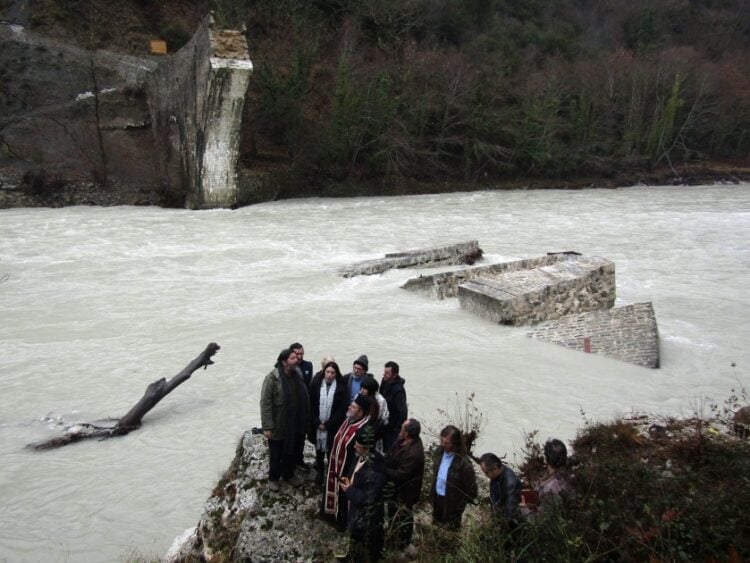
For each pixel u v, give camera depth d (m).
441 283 18.06
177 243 25.53
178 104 37.72
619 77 58.19
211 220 31.92
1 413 10.79
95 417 10.64
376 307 16.98
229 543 6.08
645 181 53.84
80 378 12.23
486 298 15.88
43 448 9.61
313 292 18.50
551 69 57.91
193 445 9.70
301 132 45.00
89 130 39.72
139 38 48.50
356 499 5.44
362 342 14.20
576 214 35.81
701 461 6.97
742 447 7.17
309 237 27.66
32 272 20.41
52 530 7.65
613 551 5.07
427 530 5.86
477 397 11.23
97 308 16.67
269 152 45.66
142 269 21.02
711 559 4.70
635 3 84.00
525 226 31.52
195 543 6.58
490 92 52.03
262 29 53.62
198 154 35.41
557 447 5.95
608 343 13.78
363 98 45.97
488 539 5.38
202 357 11.42
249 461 6.79
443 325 15.48
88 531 7.62
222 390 11.71
